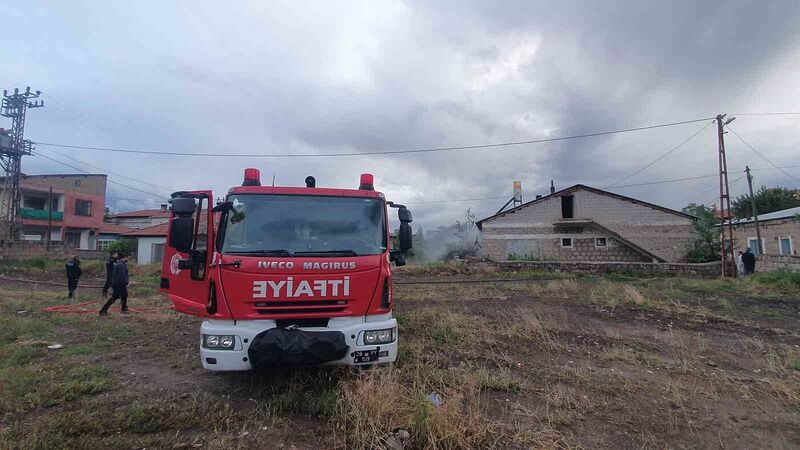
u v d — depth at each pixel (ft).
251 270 14.69
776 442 12.35
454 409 12.82
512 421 13.32
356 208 17.22
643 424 13.34
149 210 178.29
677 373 18.47
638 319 30.76
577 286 50.24
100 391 16.05
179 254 16.89
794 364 19.57
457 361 19.63
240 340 14.34
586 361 20.01
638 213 92.07
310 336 14.32
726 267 71.92
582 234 93.09
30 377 16.70
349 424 12.87
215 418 13.23
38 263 78.48
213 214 16.06
